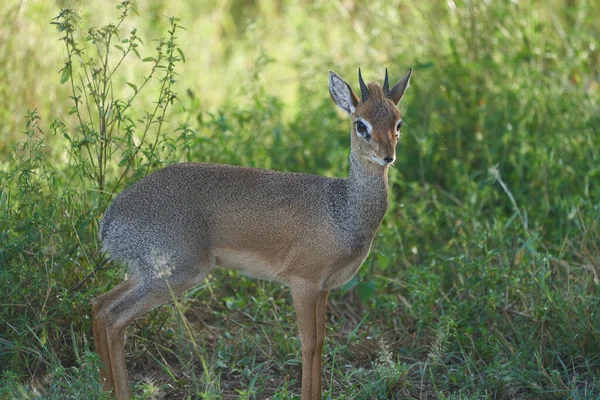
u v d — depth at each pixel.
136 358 9.91
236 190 9.16
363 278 11.42
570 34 16.27
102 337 8.88
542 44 15.84
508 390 9.40
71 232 9.91
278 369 10.07
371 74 16.45
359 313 11.37
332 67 16.11
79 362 8.68
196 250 8.98
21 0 13.09
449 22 16.34
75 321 9.64
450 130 14.66
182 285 8.97
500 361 9.78
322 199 9.12
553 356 9.98
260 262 9.28
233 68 17.38
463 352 9.83
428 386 9.70
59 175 11.08
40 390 9.00
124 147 12.09
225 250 9.24
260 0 20.50
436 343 9.60
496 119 14.24
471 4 15.69
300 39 17.44
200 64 17.09
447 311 10.77
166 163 10.23
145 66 16.11
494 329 10.38
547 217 12.74
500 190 13.67
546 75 15.60
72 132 12.77
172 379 9.62
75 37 12.65
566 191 13.19
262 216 9.10
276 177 9.30
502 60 15.48
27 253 9.52
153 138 13.51
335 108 15.45
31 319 9.43
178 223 8.90
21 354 9.32
